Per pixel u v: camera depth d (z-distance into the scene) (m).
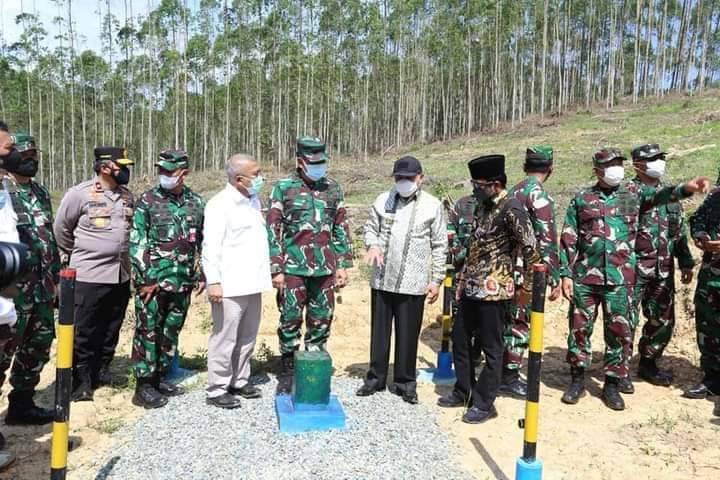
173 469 3.80
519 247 4.62
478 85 50.56
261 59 46.47
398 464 3.94
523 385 5.38
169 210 4.99
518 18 43.09
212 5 45.84
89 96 51.31
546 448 4.31
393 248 4.98
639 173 5.55
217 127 51.38
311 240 5.12
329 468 3.84
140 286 4.81
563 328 7.33
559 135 26.52
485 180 4.52
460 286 4.80
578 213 5.30
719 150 14.30
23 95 48.94
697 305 5.43
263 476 3.73
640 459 4.17
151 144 45.50
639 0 38.75
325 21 47.34
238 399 4.89
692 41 45.09
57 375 3.16
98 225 5.02
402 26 48.50
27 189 4.34
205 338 7.16
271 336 7.36
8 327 3.39
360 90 50.41
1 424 4.58
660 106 32.66
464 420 4.70
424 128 46.34
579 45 49.47
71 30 48.03
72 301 3.14
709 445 4.39
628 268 5.13
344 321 7.77
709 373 5.40
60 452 3.17
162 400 4.88
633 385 5.72
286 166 38.16
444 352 5.83
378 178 21.23
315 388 4.44
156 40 46.47
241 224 4.76
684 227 5.76
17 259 3.01
